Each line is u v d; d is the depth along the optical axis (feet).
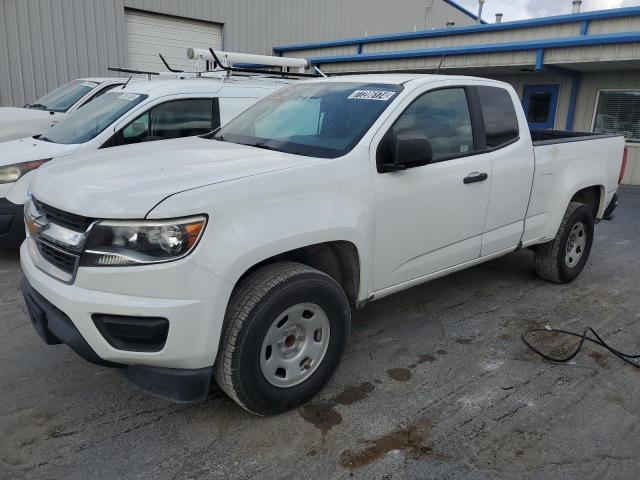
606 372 12.07
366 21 66.18
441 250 12.98
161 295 8.22
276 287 9.20
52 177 9.96
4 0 39.14
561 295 16.81
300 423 9.85
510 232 14.97
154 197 8.36
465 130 13.44
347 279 11.32
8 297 15.24
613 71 39.99
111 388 10.78
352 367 11.93
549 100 43.52
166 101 20.12
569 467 8.91
